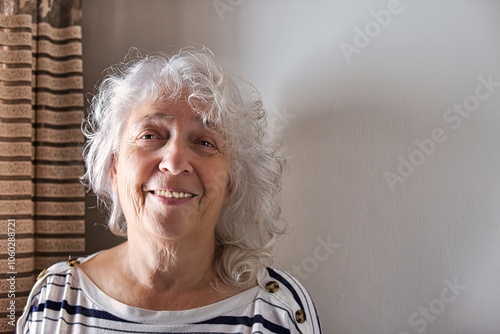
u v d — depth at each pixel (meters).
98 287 1.02
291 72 1.34
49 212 1.35
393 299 1.27
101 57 1.48
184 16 1.44
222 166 0.98
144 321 0.97
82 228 1.37
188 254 0.97
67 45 1.38
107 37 1.48
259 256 1.07
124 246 1.10
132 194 0.95
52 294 1.02
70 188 1.36
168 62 1.01
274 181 1.10
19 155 1.28
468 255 1.22
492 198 1.20
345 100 1.30
